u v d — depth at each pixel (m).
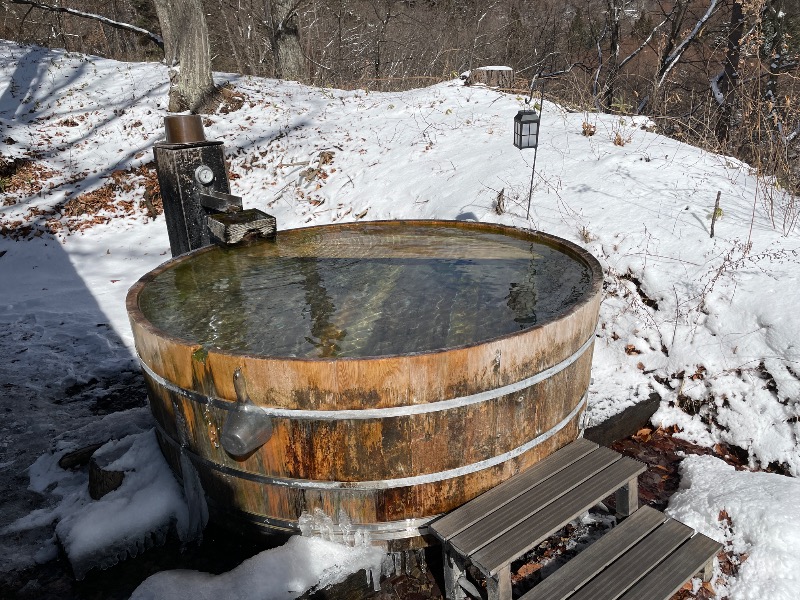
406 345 2.54
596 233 4.54
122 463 2.93
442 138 7.55
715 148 6.09
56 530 2.71
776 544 2.48
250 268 3.60
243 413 2.21
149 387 2.76
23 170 8.54
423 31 17.77
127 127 9.80
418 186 6.56
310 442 2.25
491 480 2.48
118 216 7.91
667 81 10.68
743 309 3.59
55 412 3.99
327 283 3.33
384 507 2.36
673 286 3.92
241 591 2.25
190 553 2.65
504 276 3.32
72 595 2.49
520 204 5.29
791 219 4.34
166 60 11.91
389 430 2.21
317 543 2.40
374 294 3.15
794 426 3.15
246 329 2.76
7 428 3.80
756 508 2.62
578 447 2.74
